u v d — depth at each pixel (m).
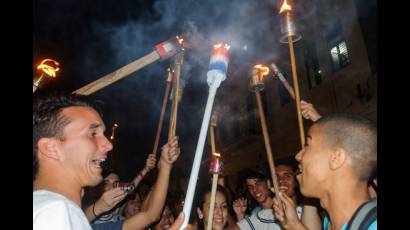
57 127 1.35
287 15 2.22
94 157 1.42
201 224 3.23
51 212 1.09
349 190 1.48
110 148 1.50
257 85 2.25
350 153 1.48
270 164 2.08
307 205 2.30
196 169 1.34
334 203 1.51
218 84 1.41
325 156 1.54
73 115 1.40
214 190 1.64
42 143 1.33
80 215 1.21
